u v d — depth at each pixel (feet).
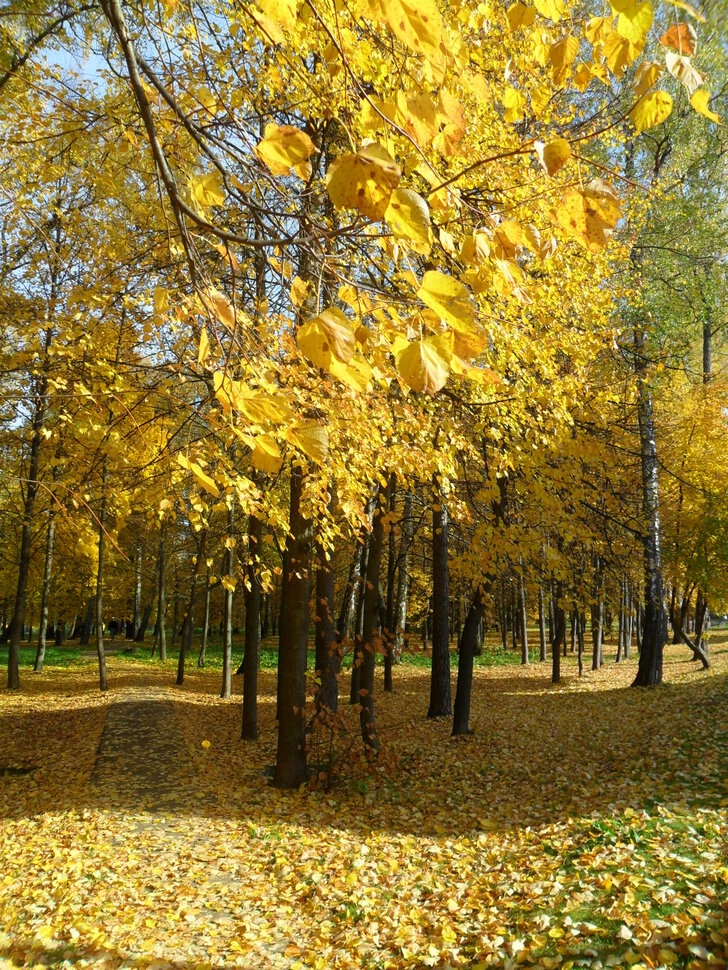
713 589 52.85
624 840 18.06
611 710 42.75
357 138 5.17
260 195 7.10
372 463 16.88
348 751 29.43
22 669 75.10
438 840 22.15
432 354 3.67
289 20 4.38
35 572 75.92
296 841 22.25
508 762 31.83
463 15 8.05
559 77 4.66
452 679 67.82
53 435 16.69
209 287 6.21
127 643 126.31
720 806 20.01
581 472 26.63
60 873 19.17
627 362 30.17
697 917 12.59
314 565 29.68
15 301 19.54
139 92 5.94
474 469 25.71
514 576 33.55
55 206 19.49
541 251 4.88
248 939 15.06
